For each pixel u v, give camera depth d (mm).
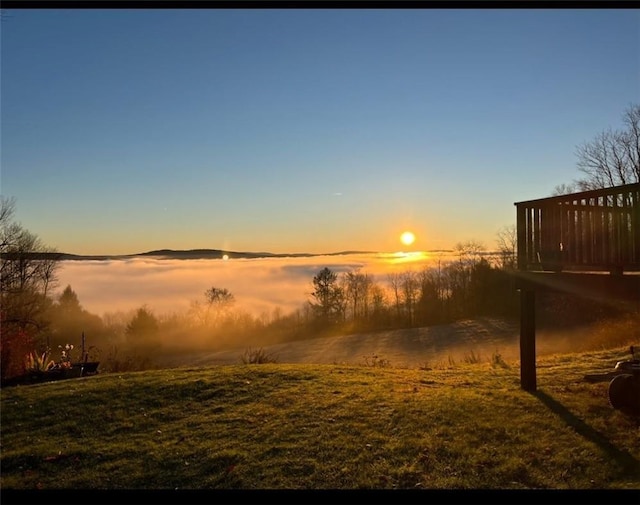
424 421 9117
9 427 10227
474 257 70938
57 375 17656
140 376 14289
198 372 14508
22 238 36781
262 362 21828
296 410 10195
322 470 7480
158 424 10008
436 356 37500
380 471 7344
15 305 34719
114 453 8648
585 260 10039
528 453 7613
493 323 55344
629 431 8305
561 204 10672
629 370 10172
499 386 11781
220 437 9016
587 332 37969
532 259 11414
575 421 8859
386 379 13023
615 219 9445
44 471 8180
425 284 71625
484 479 6949
